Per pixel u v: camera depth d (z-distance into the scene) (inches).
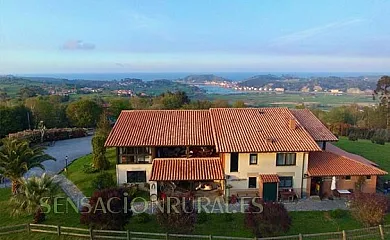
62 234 1005.8
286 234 1040.2
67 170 1723.7
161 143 1386.6
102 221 965.8
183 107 3235.7
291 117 1566.2
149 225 1098.7
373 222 1003.9
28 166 1294.3
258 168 1332.4
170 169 1338.6
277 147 1320.1
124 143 1381.6
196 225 1100.5
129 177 1434.5
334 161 1419.8
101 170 1660.9
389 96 3454.7
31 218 1134.4
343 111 3617.1
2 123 2551.7
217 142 1347.2
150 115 1630.2
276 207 964.0
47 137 2536.9
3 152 1299.2
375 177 1358.3
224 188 1333.7
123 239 971.9
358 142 2454.5
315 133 1528.1
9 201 1227.9
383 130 2706.7
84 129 2829.7
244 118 1557.6
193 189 1392.7
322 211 1219.9
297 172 1343.5
